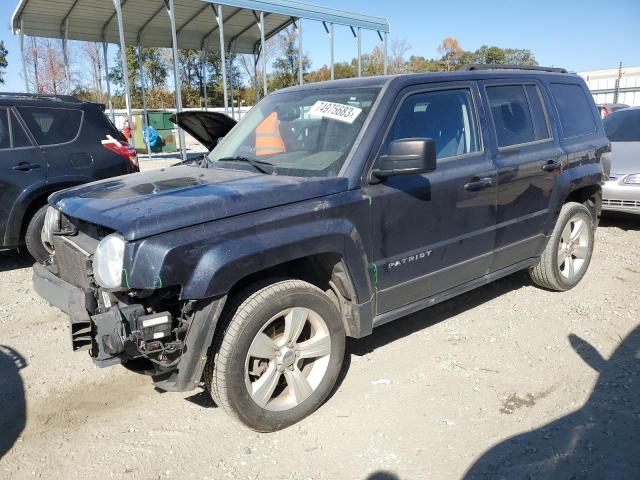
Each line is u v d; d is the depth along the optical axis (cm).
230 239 281
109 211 288
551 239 487
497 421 318
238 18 1706
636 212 745
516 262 462
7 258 712
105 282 271
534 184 446
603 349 404
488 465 279
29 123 635
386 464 283
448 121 393
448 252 385
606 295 512
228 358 286
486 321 460
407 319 470
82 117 679
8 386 375
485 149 409
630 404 330
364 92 371
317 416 328
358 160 335
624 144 830
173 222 270
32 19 1538
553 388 352
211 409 341
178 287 275
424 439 303
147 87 3856
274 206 299
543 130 471
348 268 325
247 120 446
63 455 299
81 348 310
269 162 373
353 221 326
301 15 1512
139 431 319
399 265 354
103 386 374
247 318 288
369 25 1684
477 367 382
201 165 417
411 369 381
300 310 311
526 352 403
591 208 548
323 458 290
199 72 3881
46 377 386
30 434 319
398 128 359
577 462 280
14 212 615
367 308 341
